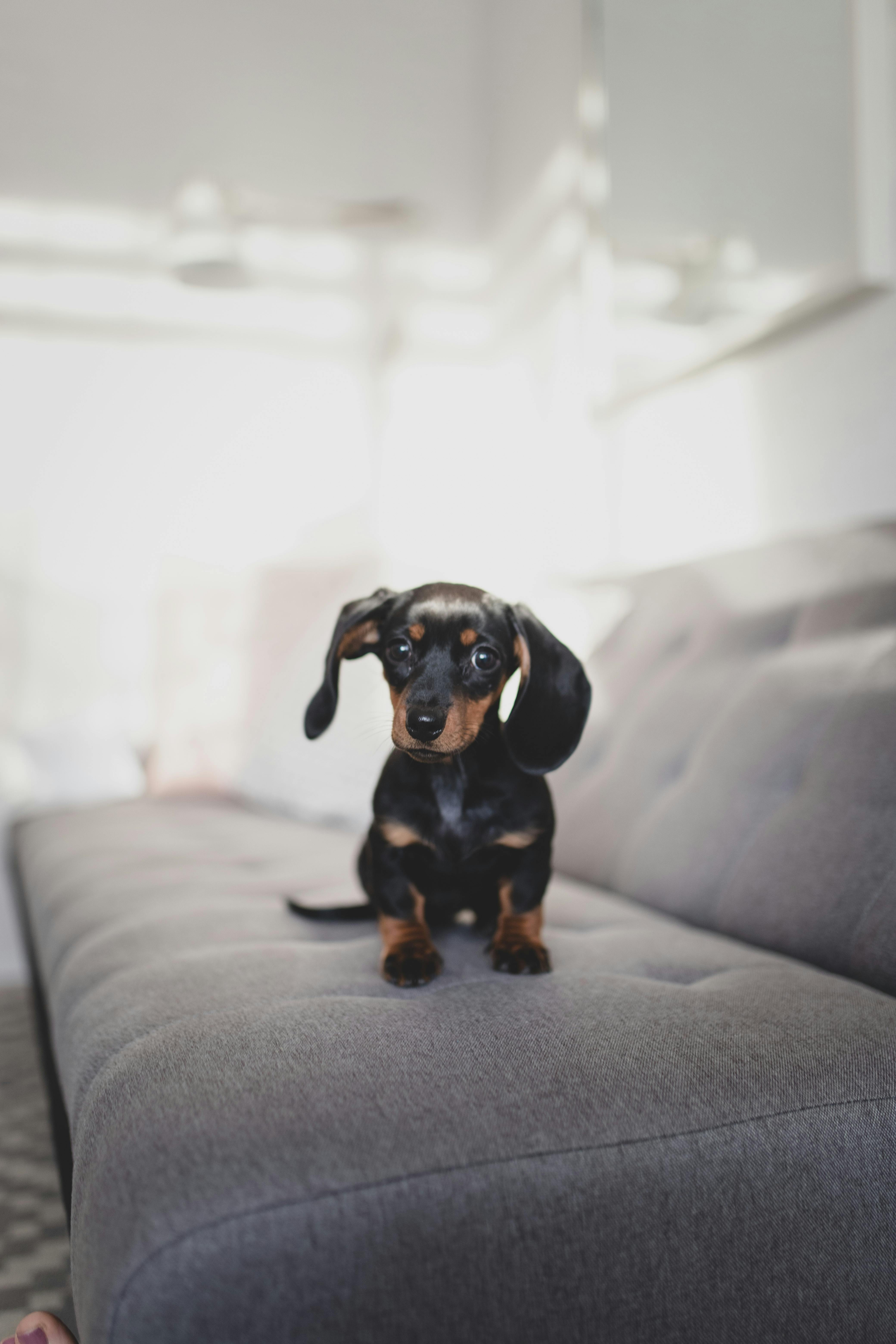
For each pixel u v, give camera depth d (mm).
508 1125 696
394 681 1023
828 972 1137
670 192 2336
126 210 3324
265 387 3490
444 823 1017
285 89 3402
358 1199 632
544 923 1304
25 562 3295
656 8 2400
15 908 3074
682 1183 702
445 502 3586
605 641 2080
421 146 3516
